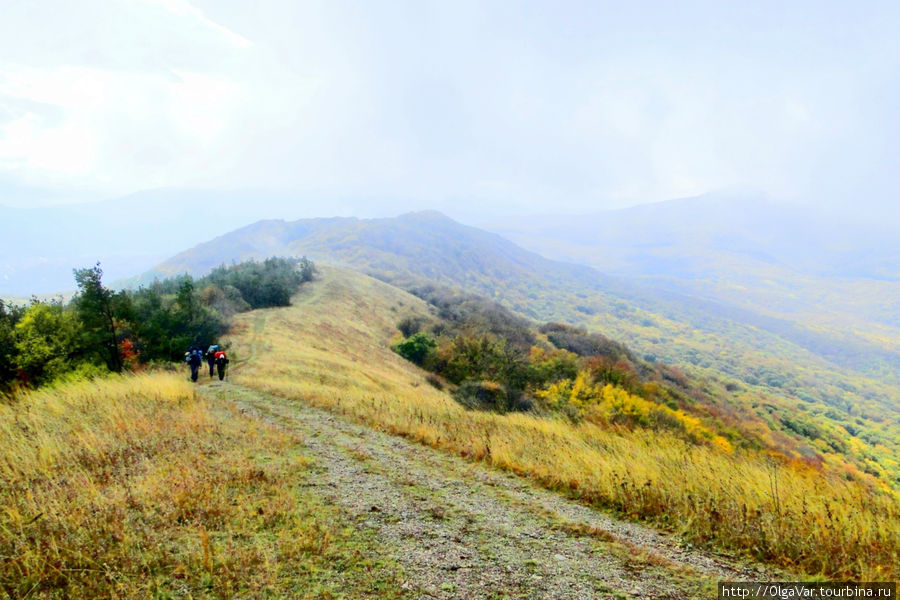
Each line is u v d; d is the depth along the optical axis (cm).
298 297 8175
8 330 2378
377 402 1503
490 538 529
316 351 4481
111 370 2628
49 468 625
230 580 388
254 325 5272
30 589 363
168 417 985
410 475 766
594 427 1177
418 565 446
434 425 1169
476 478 780
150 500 534
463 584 416
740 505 624
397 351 6569
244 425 1020
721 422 5188
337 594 381
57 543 419
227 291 6378
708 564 495
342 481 698
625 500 677
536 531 561
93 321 2636
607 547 525
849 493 667
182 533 469
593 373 5250
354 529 518
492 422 1219
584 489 730
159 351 3281
